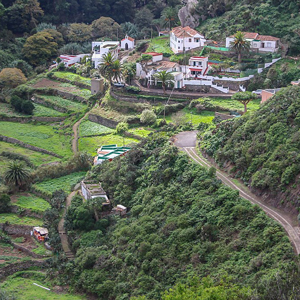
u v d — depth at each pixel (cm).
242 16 18925
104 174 11775
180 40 18675
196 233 8844
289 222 8231
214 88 16162
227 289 6912
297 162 8850
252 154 9731
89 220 10612
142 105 15938
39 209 11762
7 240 11088
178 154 10844
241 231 8306
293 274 6831
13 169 12625
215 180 9575
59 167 13262
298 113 9781
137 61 18025
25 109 17538
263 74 16150
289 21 17788
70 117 17162
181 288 7119
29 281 9862
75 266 9769
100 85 17962
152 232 9481
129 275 9012
